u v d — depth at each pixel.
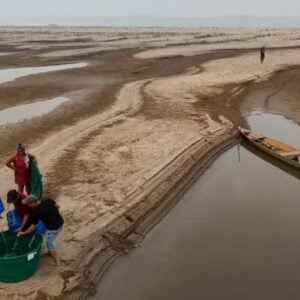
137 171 16.08
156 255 11.39
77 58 53.78
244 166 18.09
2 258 9.20
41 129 21.06
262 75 36.91
